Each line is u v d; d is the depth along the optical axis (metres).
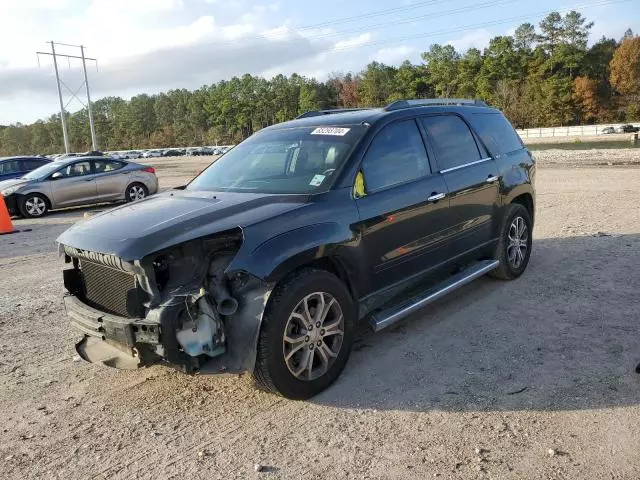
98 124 173.12
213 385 4.11
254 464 3.09
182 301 3.35
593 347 4.29
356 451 3.15
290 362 3.68
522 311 5.15
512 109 100.94
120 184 16.17
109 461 3.21
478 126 5.76
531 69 106.81
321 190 4.08
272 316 3.48
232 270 3.34
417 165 4.79
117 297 3.65
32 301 6.52
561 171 17.44
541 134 85.50
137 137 169.38
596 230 8.34
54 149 176.12
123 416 3.73
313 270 3.76
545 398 3.60
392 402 3.68
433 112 5.21
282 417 3.59
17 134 181.62
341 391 3.87
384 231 4.27
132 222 3.78
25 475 3.12
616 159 20.55
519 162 6.13
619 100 101.12
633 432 3.16
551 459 2.96
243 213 3.76
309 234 3.72
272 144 4.95
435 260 4.87
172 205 4.09
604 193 11.98
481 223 5.44
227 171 4.90
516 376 3.91
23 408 3.91
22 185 14.45
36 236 11.40
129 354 3.61
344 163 4.23
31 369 4.57
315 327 3.77
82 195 15.44
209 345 3.40
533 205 6.41
